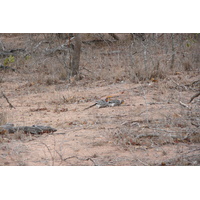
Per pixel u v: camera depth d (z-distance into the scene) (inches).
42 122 352.2
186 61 626.5
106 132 303.1
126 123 321.1
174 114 339.0
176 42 745.0
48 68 735.1
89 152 259.4
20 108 440.5
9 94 553.0
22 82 662.5
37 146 275.6
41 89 581.6
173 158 240.4
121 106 410.0
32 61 780.6
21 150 265.0
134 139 278.2
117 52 826.2
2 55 826.2
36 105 458.0
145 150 259.3
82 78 638.5
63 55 730.2
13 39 1021.2
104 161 239.9
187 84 500.4
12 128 312.2
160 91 470.3
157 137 285.1
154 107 388.5
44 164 236.5
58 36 920.9
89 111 397.4
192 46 708.7
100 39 975.0
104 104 413.4
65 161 242.2
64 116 377.7
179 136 279.6
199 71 592.7
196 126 298.5
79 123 341.1
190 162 234.2
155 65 587.5
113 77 599.5
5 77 711.1
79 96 493.7
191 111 344.8
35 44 876.6
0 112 405.1
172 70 601.3
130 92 480.1
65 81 629.9
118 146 270.4
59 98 482.3
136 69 567.5
